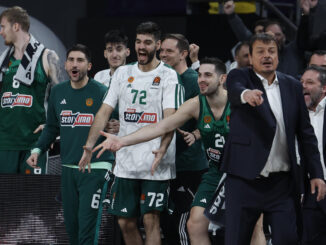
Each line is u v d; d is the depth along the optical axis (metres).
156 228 10.69
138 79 10.61
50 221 11.55
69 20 16.97
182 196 11.75
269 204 8.28
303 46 14.20
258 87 8.22
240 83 8.16
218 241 12.13
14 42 12.66
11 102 12.56
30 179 11.56
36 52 12.69
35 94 12.63
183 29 16.44
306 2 14.16
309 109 10.65
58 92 11.33
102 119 10.60
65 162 11.05
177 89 10.52
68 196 11.10
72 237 11.23
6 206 11.56
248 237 8.45
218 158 10.36
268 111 8.05
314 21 14.10
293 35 16.16
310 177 8.45
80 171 10.89
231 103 8.27
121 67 10.88
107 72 13.84
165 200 10.67
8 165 12.60
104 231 11.31
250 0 15.97
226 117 10.16
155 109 10.53
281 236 8.16
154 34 10.49
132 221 10.85
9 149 12.54
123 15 18.03
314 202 10.35
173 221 12.00
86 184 10.86
